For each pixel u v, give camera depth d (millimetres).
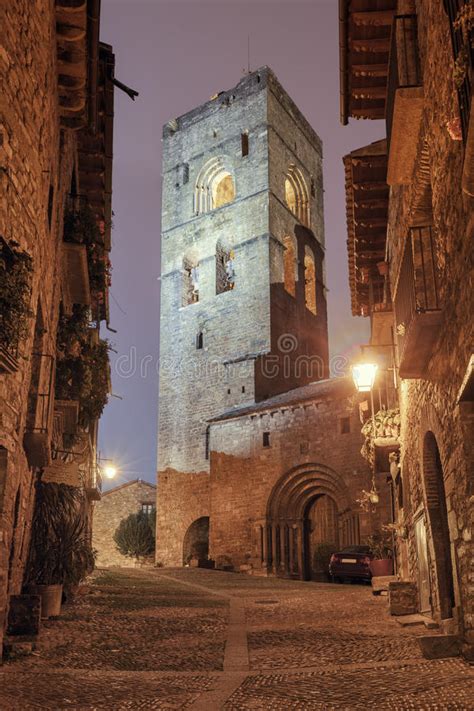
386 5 11289
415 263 8953
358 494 32219
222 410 47000
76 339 16594
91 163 17922
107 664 8508
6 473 8812
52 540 13320
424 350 9195
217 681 7395
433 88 8406
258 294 48312
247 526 36250
